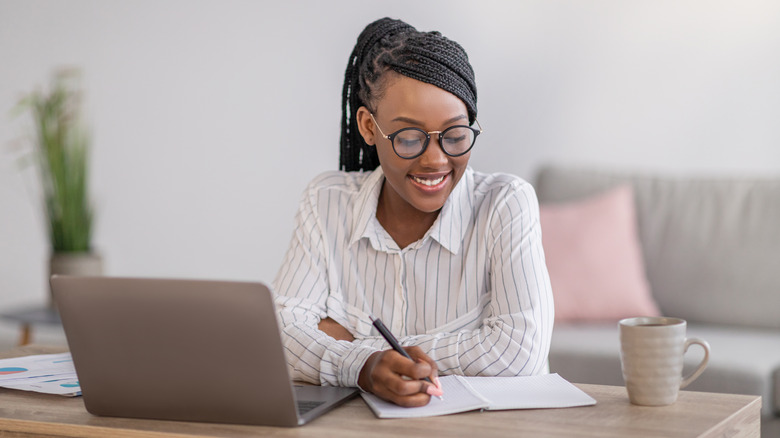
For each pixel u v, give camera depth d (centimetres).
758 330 274
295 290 160
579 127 346
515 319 139
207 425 112
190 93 400
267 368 107
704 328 277
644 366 114
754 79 319
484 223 155
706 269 284
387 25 159
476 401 116
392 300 159
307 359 140
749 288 278
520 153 354
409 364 117
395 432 105
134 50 405
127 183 411
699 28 326
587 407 115
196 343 108
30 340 351
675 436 101
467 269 155
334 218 165
